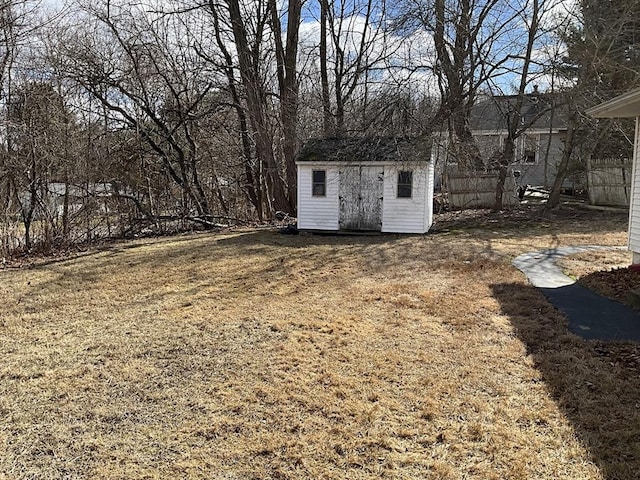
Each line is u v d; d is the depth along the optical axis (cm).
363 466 284
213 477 277
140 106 1395
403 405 354
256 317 575
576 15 1361
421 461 287
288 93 1590
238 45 1532
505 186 1675
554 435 309
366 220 1273
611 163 1544
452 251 980
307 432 321
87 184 1264
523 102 1619
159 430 329
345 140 1348
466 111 1542
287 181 1658
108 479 277
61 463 294
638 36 1403
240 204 1819
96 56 1311
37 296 702
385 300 635
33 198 1117
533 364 418
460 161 1565
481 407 347
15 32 1113
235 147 1711
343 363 432
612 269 741
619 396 355
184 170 1497
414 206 1239
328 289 705
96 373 424
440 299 631
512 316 555
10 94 1123
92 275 838
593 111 708
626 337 478
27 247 1096
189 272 843
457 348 461
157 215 1445
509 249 980
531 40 1428
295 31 1548
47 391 389
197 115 1491
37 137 1116
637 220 709
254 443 310
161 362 446
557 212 1513
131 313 608
